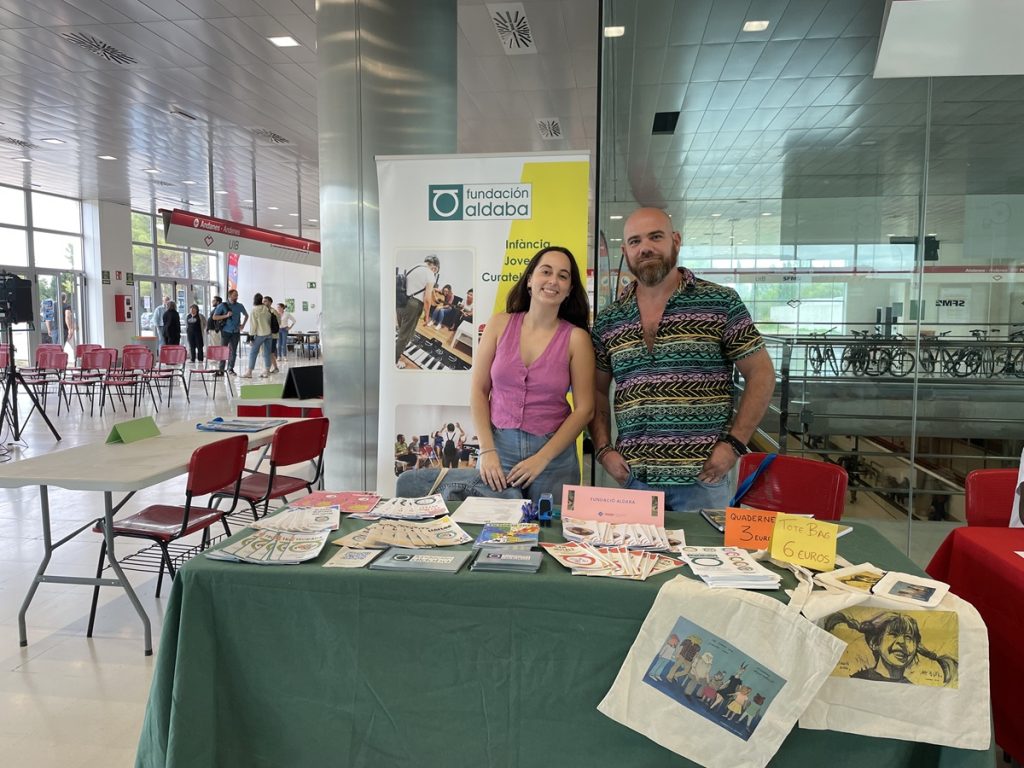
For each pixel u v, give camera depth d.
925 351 4.02
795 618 1.35
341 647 1.53
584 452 3.12
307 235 20.41
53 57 6.25
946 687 1.33
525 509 1.92
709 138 4.04
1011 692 1.67
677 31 3.99
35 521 4.46
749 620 1.37
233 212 16.22
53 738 2.20
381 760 1.54
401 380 3.18
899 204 3.96
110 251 14.62
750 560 1.58
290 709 1.55
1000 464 4.02
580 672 1.46
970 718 1.31
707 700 1.38
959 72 1.89
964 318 3.96
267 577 1.53
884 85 3.91
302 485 3.77
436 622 1.50
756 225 4.02
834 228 4.02
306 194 13.71
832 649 1.31
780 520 1.63
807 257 4.03
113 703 2.40
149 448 3.12
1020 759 1.64
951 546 1.99
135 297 15.43
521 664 1.48
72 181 12.29
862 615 1.36
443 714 1.51
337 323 3.92
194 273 18.81
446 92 4.12
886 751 1.37
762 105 4.02
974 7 1.58
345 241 3.86
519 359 2.47
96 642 2.85
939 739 1.31
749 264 4.04
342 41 3.77
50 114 8.03
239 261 20.66
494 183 3.04
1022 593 1.62
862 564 1.58
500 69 6.70
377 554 1.62
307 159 10.44
